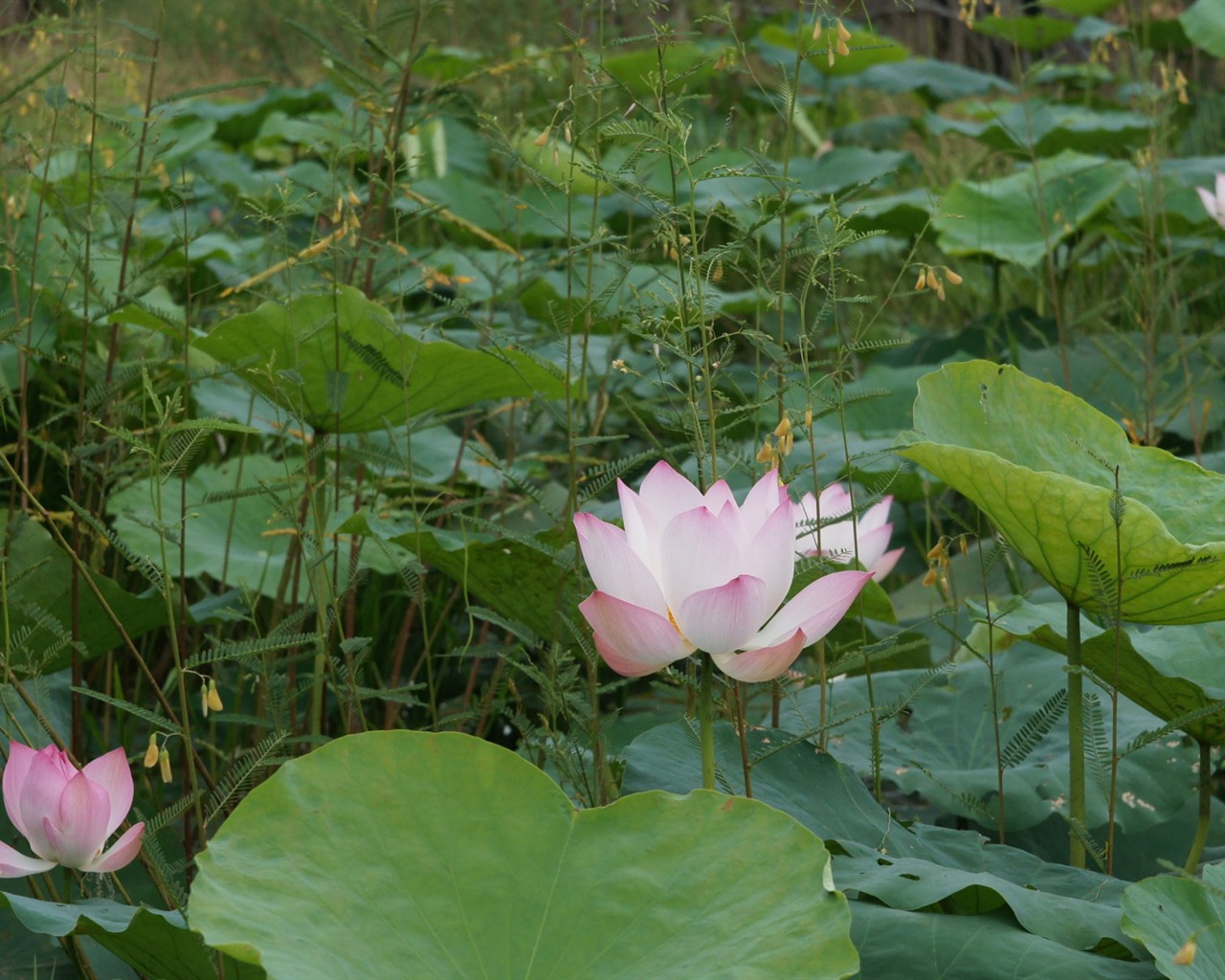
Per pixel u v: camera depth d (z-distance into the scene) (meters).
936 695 3.51
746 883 2.82
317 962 2.76
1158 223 6.39
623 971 2.78
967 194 6.66
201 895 2.78
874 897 2.97
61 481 4.07
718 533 2.86
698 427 3.06
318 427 3.60
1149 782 3.35
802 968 2.76
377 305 3.42
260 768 3.08
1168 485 3.25
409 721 4.02
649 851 2.85
